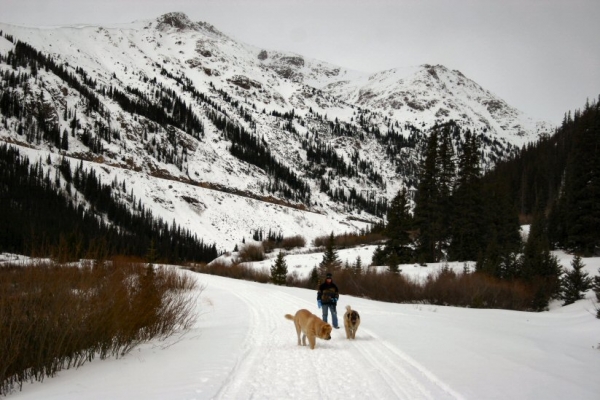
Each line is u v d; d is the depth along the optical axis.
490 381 6.29
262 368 7.28
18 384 6.48
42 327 7.19
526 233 49.31
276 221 131.88
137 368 7.25
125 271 10.98
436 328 12.52
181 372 6.80
